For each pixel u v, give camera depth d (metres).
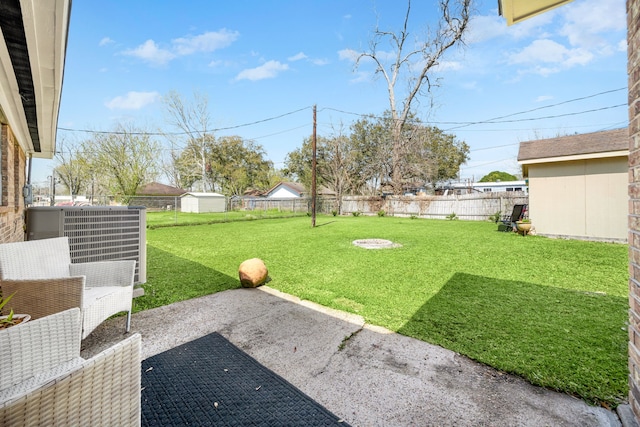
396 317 2.83
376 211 18.58
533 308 3.02
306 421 1.50
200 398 1.66
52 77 2.49
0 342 1.04
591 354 2.12
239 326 2.64
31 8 1.52
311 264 5.08
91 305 2.10
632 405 1.50
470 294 3.47
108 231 3.29
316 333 2.51
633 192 1.54
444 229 10.14
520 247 6.46
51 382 0.79
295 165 28.48
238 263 5.21
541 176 8.21
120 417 0.97
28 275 2.25
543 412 1.58
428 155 19.67
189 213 21.22
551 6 2.52
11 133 3.76
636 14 1.51
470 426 1.49
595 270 4.52
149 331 2.53
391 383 1.83
